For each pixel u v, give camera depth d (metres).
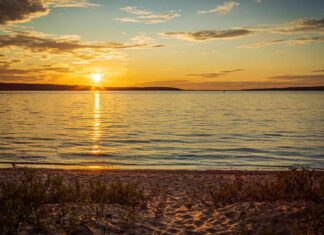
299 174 8.77
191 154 23.14
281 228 6.34
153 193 10.55
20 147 25.08
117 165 19.31
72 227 5.73
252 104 98.75
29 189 8.02
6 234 5.50
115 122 45.91
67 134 33.28
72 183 12.79
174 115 58.19
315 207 6.91
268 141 29.38
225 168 18.75
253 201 8.27
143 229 6.38
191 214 7.61
